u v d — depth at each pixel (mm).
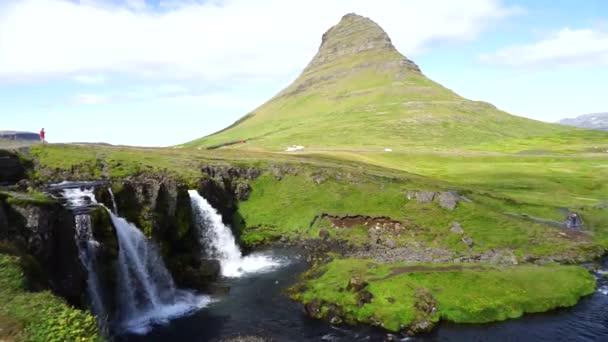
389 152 158375
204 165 86500
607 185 105562
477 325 44469
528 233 70562
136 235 54875
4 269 32781
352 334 42781
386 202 82625
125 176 69875
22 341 26062
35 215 39906
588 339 41656
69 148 79125
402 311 45031
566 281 53219
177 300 52406
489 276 53469
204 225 69688
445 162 146000
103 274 47031
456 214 77000
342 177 91750
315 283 53312
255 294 53406
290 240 76125
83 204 51312
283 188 90000
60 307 30766
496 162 146625
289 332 43500
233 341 41812
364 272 54719
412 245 69562
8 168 63531
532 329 43688
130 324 46469
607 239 70438
